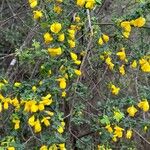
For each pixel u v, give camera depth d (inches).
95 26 18.6
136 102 19.3
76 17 19.6
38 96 16.1
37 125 16.3
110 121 18.3
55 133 16.8
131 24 18.9
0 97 17.1
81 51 20.5
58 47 16.9
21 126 18.8
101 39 18.8
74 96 18.5
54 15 17.3
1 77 17.7
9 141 17.3
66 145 19.8
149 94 18.6
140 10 18.3
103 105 19.5
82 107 19.2
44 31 20.0
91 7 17.3
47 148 16.9
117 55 20.6
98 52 20.5
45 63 17.3
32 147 21.0
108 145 20.6
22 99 15.9
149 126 19.5
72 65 17.9
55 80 17.0
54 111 17.2
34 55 17.6
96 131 20.4
